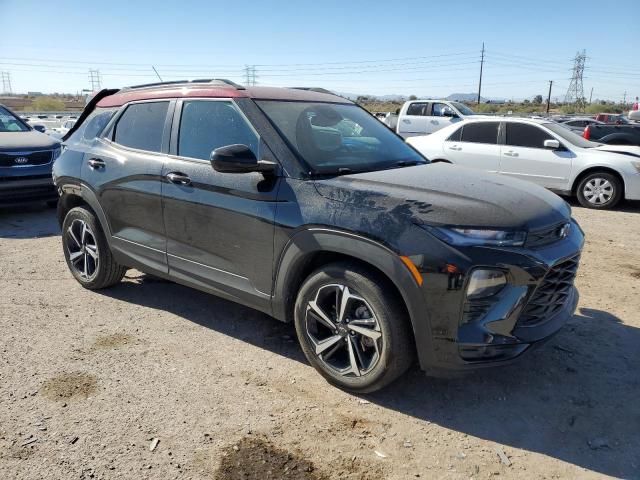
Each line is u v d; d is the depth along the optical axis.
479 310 2.84
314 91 4.46
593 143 10.09
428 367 2.97
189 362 3.69
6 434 2.89
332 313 3.37
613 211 9.26
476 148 10.23
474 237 2.81
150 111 4.36
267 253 3.45
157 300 4.79
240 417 3.08
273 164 3.41
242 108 3.73
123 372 3.54
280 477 2.62
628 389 3.40
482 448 2.85
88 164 4.70
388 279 3.04
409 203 3.00
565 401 3.27
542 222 2.99
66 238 5.09
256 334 4.13
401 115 16.92
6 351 3.80
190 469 2.66
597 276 5.50
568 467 2.71
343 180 3.32
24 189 8.02
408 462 2.74
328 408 3.18
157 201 4.08
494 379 3.51
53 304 4.67
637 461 2.75
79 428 2.95
